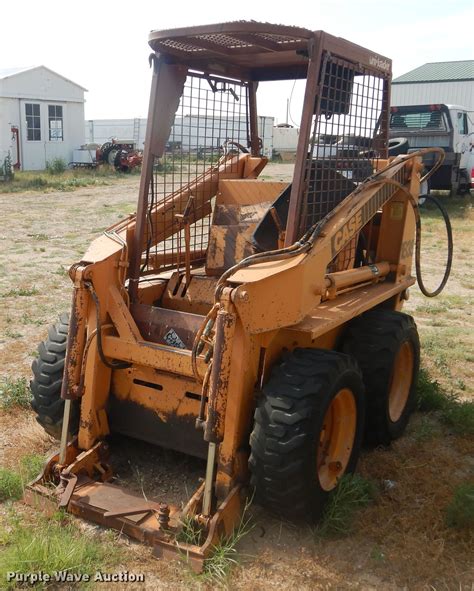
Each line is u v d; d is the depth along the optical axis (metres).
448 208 16.02
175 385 3.83
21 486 3.89
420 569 3.38
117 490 3.72
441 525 3.74
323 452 3.93
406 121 15.57
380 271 4.90
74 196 19.75
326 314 3.93
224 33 3.61
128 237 4.25
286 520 3.63
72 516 3.64
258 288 3.35
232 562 3.33
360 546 3.56
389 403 4.73
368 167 4.71
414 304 8.56
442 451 4.70
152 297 4.44
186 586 3.20
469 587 3.28
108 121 37.94
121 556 3.37
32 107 27.31
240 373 3.42
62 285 8.91
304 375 3.51
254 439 3.46
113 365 3.92
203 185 4.81
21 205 17.44
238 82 4.98
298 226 3.84
